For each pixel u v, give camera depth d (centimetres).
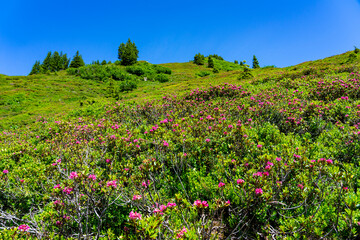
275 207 310
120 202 357
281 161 381
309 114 762
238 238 271
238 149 502
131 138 637
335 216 288
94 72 7381
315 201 316
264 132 627
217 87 1444
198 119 794
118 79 7288
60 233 289
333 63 4238
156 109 1101
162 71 8600
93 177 274
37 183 443
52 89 5119
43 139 1028
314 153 489
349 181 335
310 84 1327
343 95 984
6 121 2491
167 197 382
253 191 284
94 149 653
